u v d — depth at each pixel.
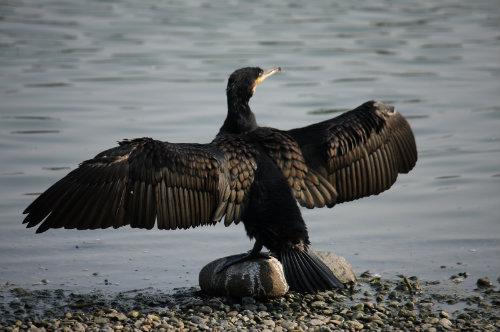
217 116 19.22
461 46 27.56
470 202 14.14
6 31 29.02
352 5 35.91
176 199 8.73
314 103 20.44
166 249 12.33
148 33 29.39
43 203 8.37
